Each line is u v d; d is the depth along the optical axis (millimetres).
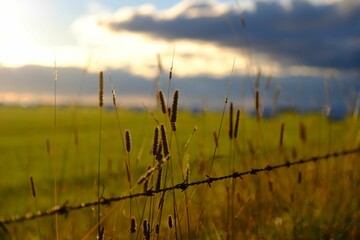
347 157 5125
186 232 3301
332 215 4305
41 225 4375
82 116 19484
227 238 3445
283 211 4207
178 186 2533
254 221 3975
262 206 4148
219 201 4156
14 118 20906
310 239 3932
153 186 2457
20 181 7660
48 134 15359
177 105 2551
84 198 4355
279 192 4441
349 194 4660
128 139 2588
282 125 4227
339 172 5020
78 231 3586
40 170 8656
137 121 12742
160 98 2658
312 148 5391
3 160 9898
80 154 9891
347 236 3984
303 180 4578
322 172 5047
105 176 5191
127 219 3506
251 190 4258
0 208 5848
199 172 3510
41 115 21562
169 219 2584
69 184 6688
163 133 2324
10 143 12867
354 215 4246
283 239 3855
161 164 2244
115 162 6062
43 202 6020
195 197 4051
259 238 3711
